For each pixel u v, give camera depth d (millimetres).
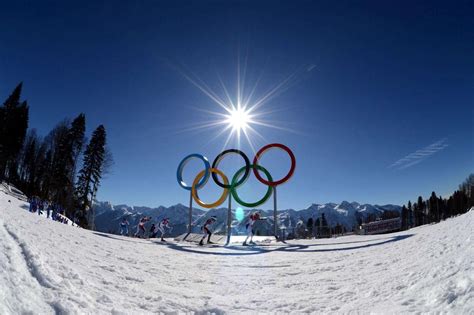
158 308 5242
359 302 5535
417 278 5914
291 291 6934
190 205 24828
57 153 42062
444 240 8273
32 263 4934
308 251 13984
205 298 6332
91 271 6535
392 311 4625
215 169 24125
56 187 38156
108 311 4527
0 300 3426
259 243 19641
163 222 21328
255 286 7543
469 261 5367
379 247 11844
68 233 11055
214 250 15523
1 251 4699
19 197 37500
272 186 22875
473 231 7355
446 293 4527
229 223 22391
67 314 3893
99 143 40281
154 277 7621
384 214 50625
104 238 13555
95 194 39688
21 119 46688
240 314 5270
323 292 6613
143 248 13164
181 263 10469
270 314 5273
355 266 8984
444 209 62844
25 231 7379
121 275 7043
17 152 46156
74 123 42031
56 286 4566
